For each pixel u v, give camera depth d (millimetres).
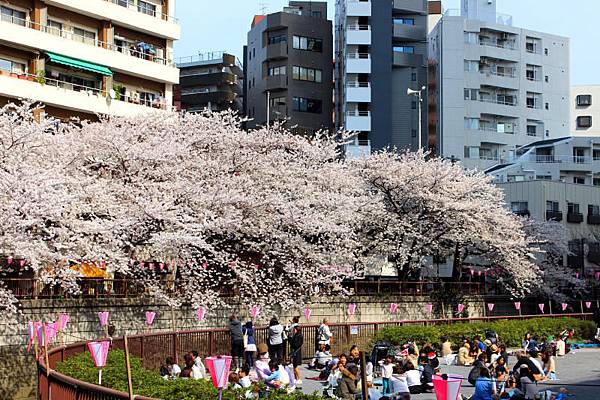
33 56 44594
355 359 23438
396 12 78812
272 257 36281
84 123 36438
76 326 29219
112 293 30859
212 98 87188
